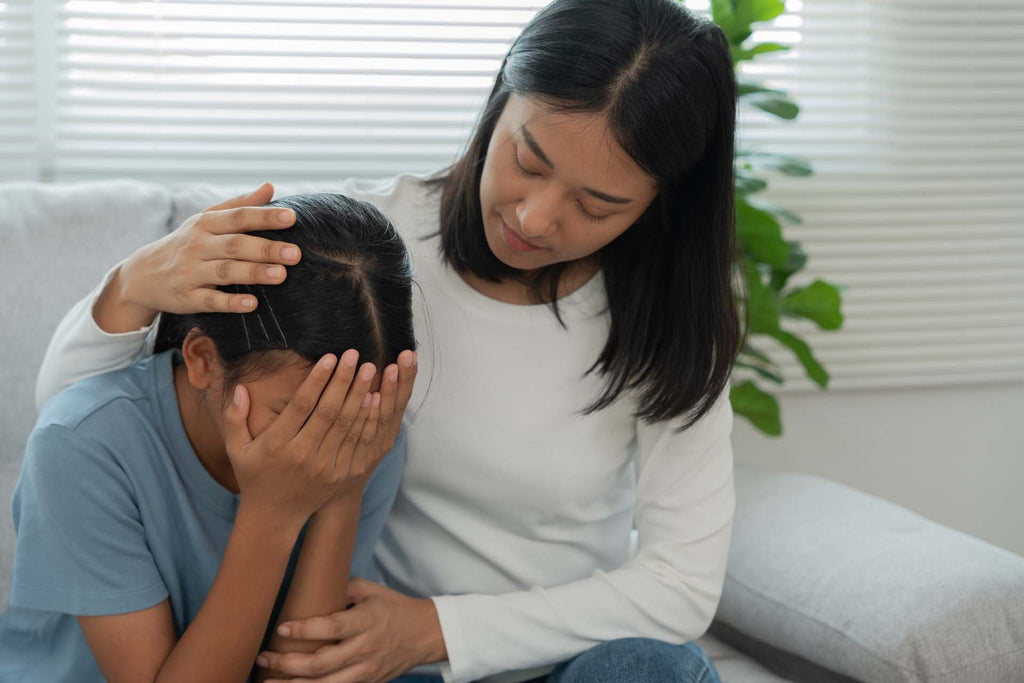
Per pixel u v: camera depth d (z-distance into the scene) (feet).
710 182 3.68
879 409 7.34
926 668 3.97
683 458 4.08
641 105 3.20
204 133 6.17
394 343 3.21
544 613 3.78
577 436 4.00
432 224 4.07
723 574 4.05
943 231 7.13
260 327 3.04
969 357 7.27
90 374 3.56
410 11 6.27
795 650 4.44
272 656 3.47
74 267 4.55
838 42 6.88
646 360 3.93
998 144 7.21
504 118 3.43
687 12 3.41
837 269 7.04
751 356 6.26
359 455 3.30
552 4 3.39
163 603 3.40
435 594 4.12
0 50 5.89
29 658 3.57
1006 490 7.61
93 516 3.24
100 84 5.99
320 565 3.53
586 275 4.04
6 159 6.00
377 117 6.39
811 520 4.95
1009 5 7.04
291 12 6.13
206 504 3.50
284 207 3.15
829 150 7.03
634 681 3.42
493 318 3.96
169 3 6.04
